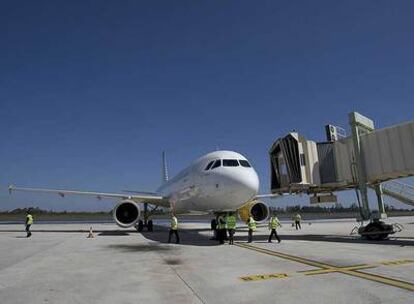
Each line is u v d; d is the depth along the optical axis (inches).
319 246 601.0
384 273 340.8
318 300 250.7
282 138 785.6
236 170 713.0
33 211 3757.4
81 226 1668.3
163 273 373.1
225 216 718.5
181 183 917.2
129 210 970.1
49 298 276.1
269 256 487.2
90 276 362.9
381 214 693.3
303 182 745.0
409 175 689.6
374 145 699.4
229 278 338.6
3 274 379.6
